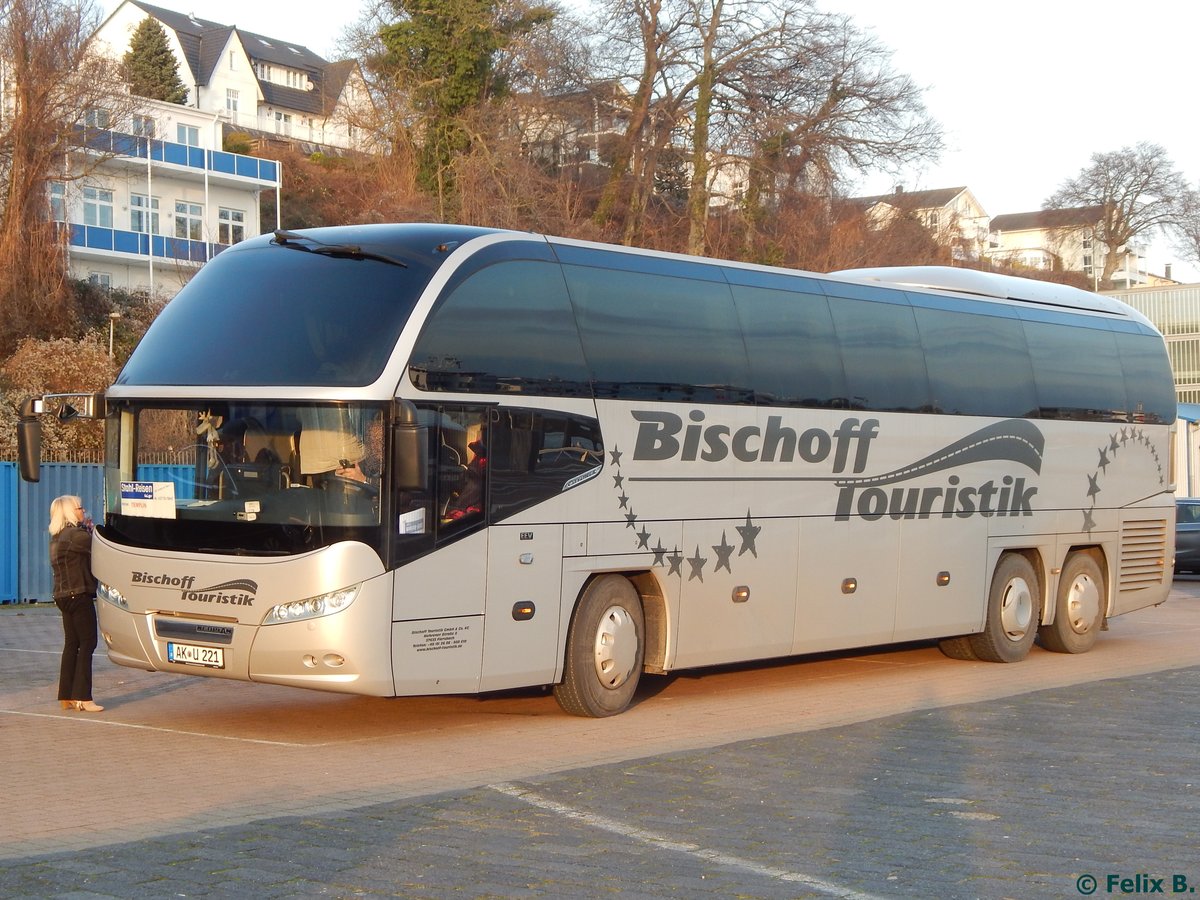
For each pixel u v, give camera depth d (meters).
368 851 7.25
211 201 62.09
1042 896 6.46
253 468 10.77
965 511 16.30
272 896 6.38
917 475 15.59
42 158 40.53
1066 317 18.17
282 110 100.00
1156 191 74.31
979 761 9.98
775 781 9.21
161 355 11.53
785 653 14.03
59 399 12.38
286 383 10.73
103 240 55.53
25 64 40.25
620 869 6.90
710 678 15.62
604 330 12.30
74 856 7.12
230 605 10.65
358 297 11.01
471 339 11.20
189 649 10.91
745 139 42.88
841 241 44.31
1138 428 19.20
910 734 11.19
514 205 43.12
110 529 11.52
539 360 11.71
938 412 15.90
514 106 47.31
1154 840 7.57
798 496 14.09
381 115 51.72
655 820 8.03
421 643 10.70
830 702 13.62
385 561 10.48
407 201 46.53
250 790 9.05
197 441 11.05
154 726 11.80
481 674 11.15
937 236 50.66
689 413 12.95
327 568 10.37
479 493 11.15
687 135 43.91
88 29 42.00
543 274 11.88
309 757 10.36
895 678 15.66
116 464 11.53
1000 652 17.02
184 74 92.12
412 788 9.17
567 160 47.00
